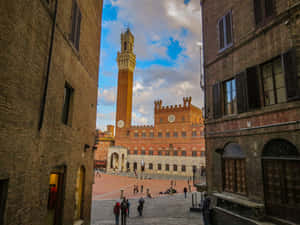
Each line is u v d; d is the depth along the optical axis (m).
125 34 95.44
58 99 7.92
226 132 11.72
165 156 69.69
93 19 13.35
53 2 7.14
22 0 5.29
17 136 5.23
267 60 9.35
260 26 9.78
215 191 12.47
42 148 6.65
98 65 15.16
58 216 8.45
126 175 64.00
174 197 29.09
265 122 9.23
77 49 10.14
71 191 9.64
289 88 8.11
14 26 4.99
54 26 7.12
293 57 8.03
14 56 5.04
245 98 10.45
